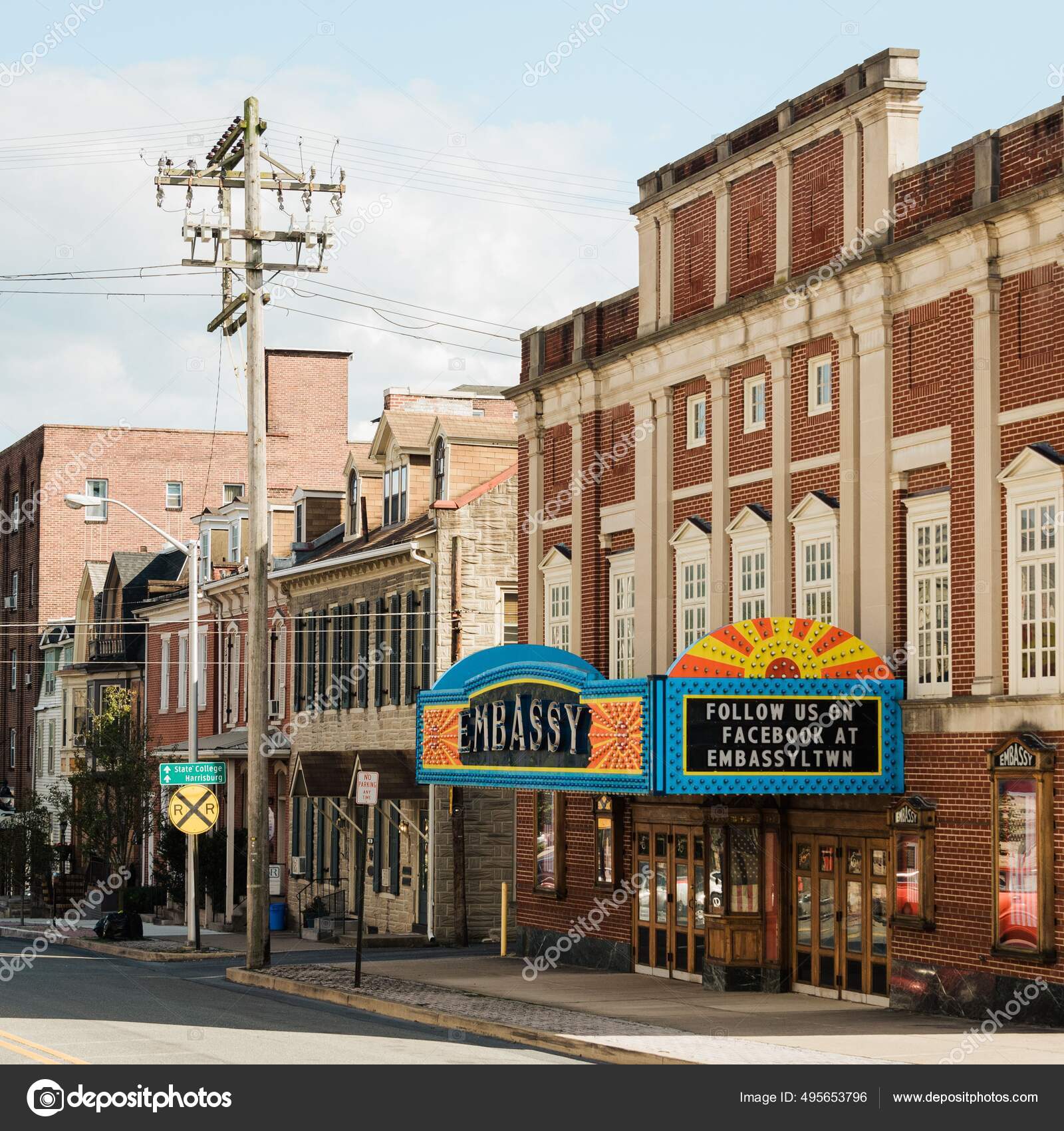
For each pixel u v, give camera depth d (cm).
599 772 2409
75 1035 2075
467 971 2931
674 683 2244
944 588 2266
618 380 3088
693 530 2812
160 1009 2428
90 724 5081
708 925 2567
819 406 2533
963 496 2216
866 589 2384
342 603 4369
